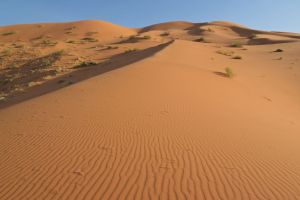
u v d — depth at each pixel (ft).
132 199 20.08
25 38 275.18
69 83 79.71
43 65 121.80
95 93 51.70
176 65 81.71
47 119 38.60
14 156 27.22
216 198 20.47
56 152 27.61
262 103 63.00
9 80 108.37
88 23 319.06
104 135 31.78
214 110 45.34
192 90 56.95
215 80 72.69
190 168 24.56
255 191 21.72
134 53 133.28
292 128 45.44
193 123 37.09
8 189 21.48
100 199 20.04
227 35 316.60
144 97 48.80
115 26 342.03
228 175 23.77
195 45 159.84
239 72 100.53
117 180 22.35
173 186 21.68
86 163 25.16
